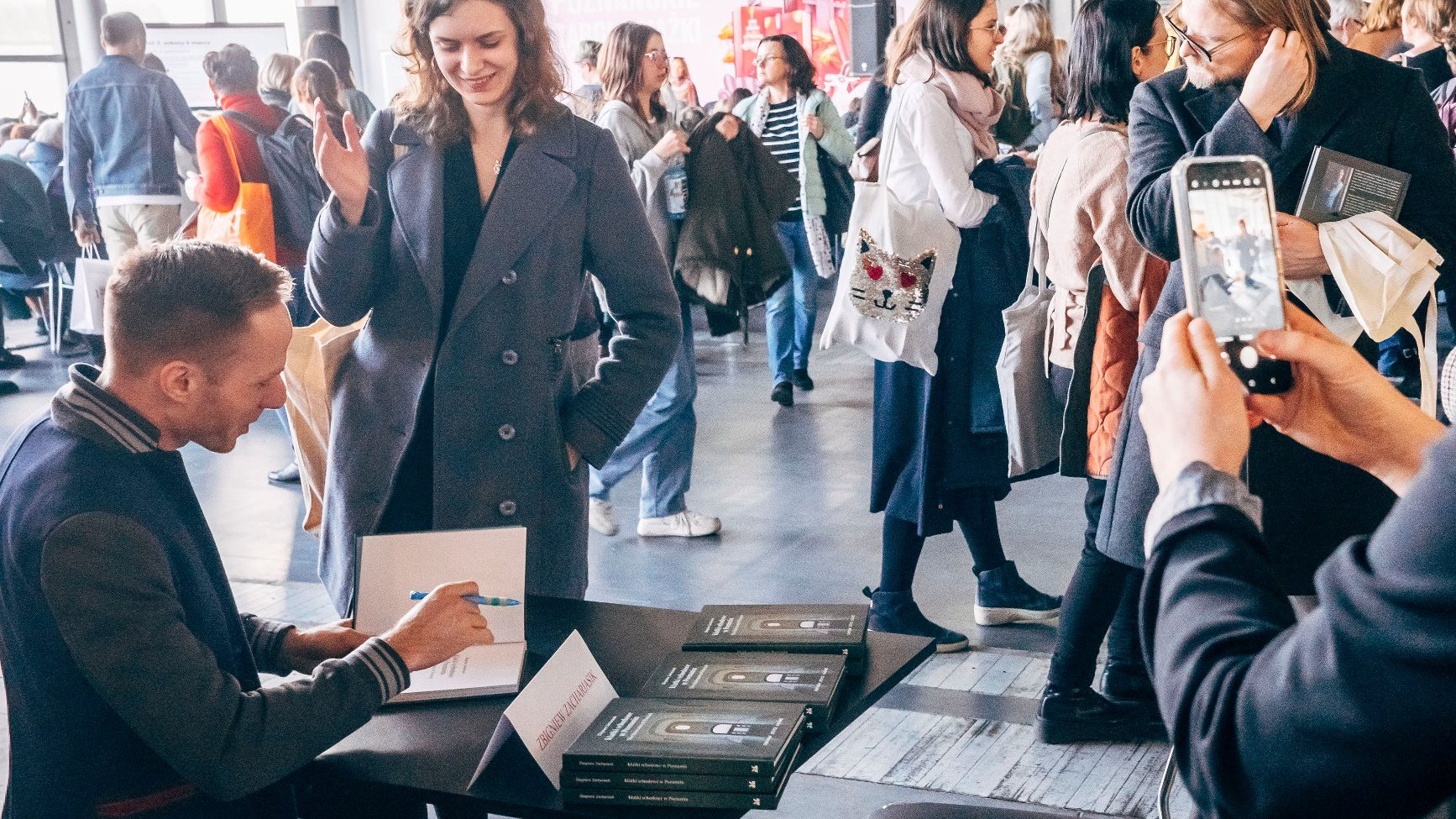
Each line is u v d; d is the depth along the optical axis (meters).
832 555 4.27
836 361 7.40
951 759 2.88
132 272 1.46
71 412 1.45
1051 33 7.20
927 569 4.13
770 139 6.35
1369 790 0.67
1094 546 2.86
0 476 1.45
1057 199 2.86
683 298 4.51
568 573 2.29
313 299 2.19
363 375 2.23
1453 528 0.63
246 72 5.32
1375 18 4.97
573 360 2.44
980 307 3.27
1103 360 2.78
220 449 1.56
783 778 1.35
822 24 12.66
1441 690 0.63
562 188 2.20
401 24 2.17
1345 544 0.71
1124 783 2.74
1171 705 0.77
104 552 1.37
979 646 3.51
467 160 2.21
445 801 1.41
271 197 5.34
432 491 2.23
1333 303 2.14
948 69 3.26
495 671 1.71
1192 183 1.05
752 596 3.94
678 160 4.71
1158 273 2.71
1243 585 0.79
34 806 1.46
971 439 3.31
